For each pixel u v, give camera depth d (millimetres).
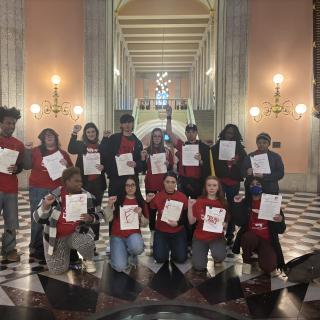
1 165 4785
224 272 4707
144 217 4984
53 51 10820
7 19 10242
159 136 5652
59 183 5129
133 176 4965
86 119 11023
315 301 3920
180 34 27609
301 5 10594
